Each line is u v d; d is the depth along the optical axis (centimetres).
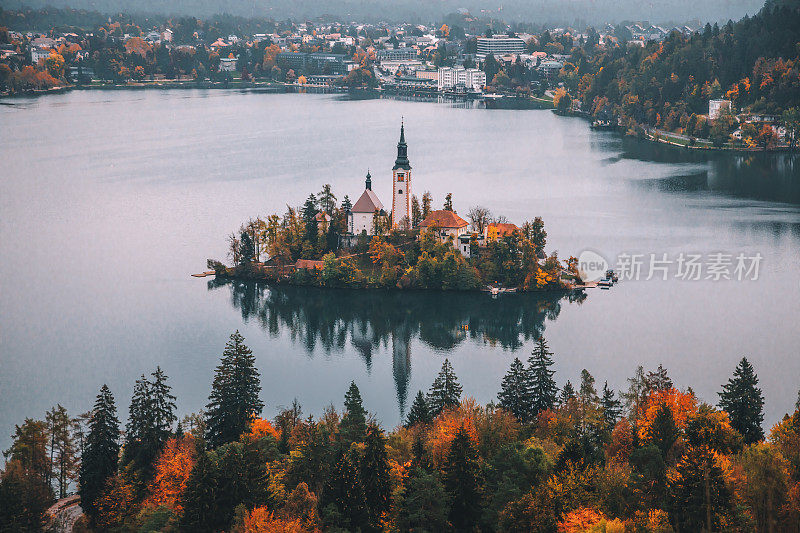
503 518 14362
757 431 19188
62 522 17238
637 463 15350
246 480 15638
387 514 15262
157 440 18825
